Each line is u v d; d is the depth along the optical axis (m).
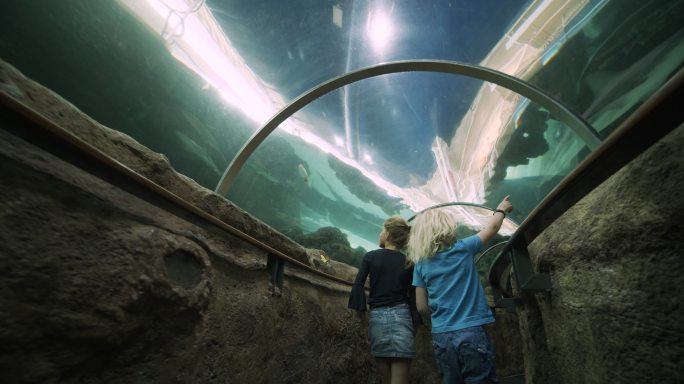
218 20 24.30
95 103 13.22
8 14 9.68
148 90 15.37
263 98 29.08
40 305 0.74
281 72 30.48
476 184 31.95
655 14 13.86
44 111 0.93
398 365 2.09
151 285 1.03
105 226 0.96
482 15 27.91
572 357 1.49
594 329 1.23
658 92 0.67
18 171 0.75
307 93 3.22
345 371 3.04
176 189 1.50
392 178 43.16
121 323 0.91
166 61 16.50
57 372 0.77
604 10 16.14
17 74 0.88
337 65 33.53
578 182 1.12
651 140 0.85
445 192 38.78
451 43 31.81
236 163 3.04
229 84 24.08
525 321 2.37
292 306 2.35
